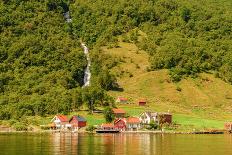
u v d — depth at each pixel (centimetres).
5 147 16325
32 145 17088
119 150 15862
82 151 15388
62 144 17588
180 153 15312
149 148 16575
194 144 18250
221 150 16212
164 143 18538
